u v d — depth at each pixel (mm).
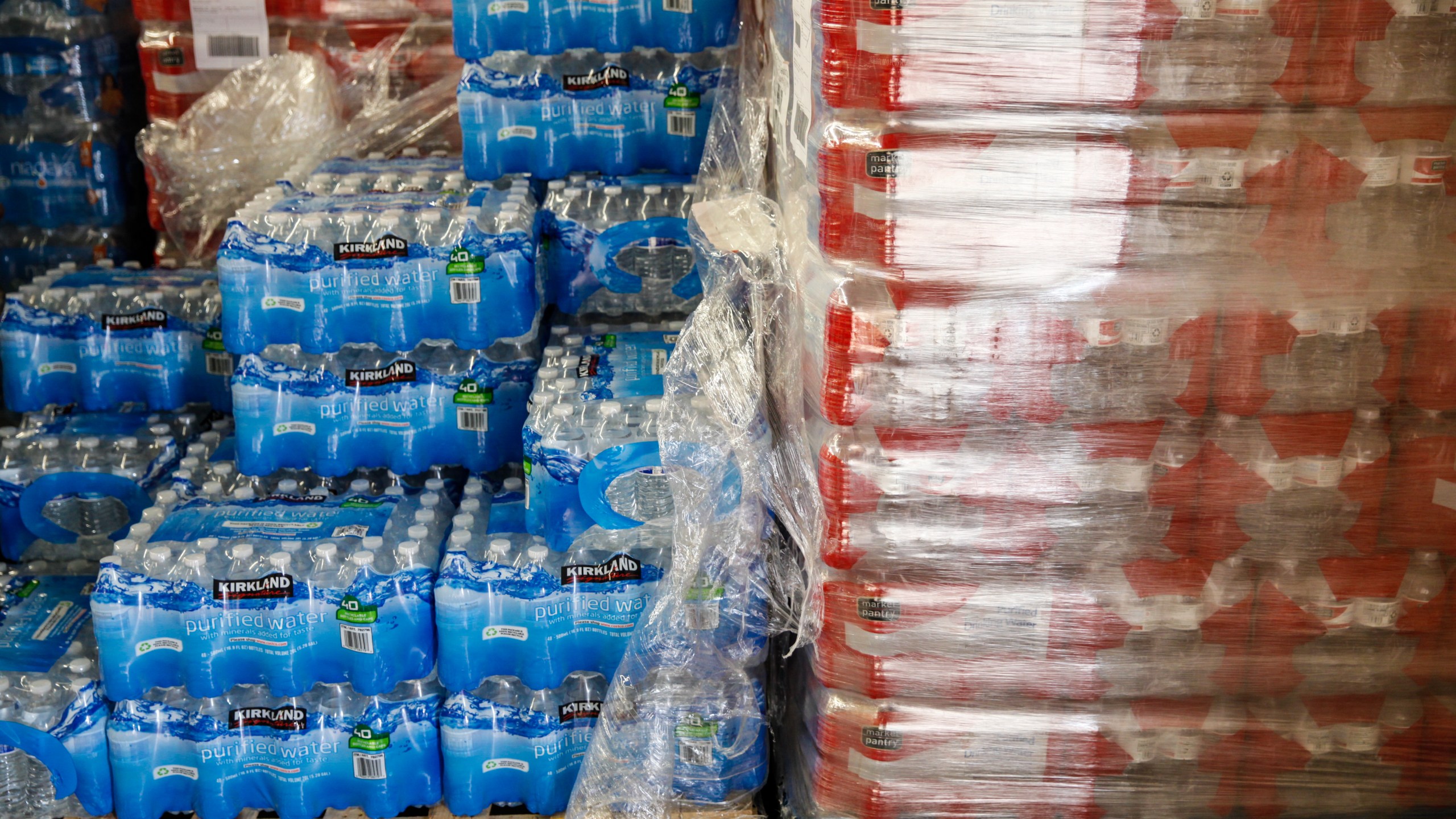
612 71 3377
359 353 3129
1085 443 2307
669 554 2791
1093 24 2094
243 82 3934
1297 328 2254
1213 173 2166
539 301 3236
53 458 3371
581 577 2760
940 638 2418
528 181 3432
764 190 3008
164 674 2748
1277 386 2283
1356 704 2482
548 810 2914
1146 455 2316
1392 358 2281
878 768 2492
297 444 3102
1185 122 2162
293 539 2824
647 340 3213
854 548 2363
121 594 2678
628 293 3381
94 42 4277
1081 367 2256
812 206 2305
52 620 3064
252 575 2713
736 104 3252
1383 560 2393
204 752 2812
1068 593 2395
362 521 2924
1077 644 2420
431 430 3137
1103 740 2484
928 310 2213
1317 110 2180
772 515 2729
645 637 2711
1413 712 2477
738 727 2785
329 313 2984
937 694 2461
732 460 2641
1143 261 2209
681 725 2770
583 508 2734
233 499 3080
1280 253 2219
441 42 3986
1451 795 2531
